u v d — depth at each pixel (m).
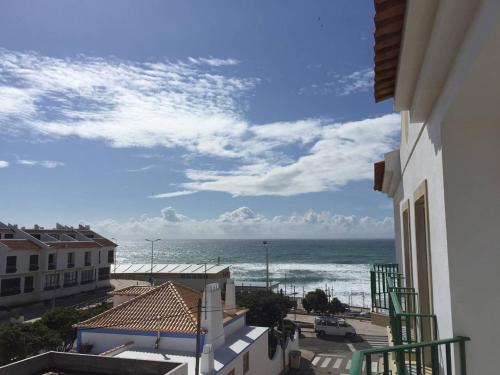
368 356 3.38
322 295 51.97
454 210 3.88
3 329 24.61
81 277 60.16
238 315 23.91
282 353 28.97
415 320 6.39
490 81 3.17
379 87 4.96
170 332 18.75
